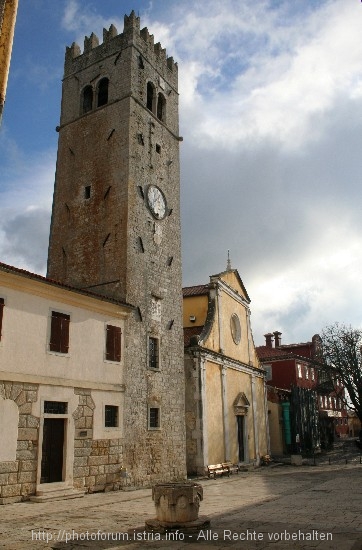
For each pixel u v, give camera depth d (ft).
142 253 94.43
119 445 78.33
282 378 213.46
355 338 191.11
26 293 66.49
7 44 17.43
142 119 103.40
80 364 73.51
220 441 113.19
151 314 93.25
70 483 68.03
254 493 73.41
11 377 62.18
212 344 117.70
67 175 104.22
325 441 211.00
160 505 43.01
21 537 40.45
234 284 140.77
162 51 117.39
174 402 94.89
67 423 69.46
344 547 35.53
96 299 77.61
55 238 100.99
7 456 60.23
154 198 101.45
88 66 110.52
